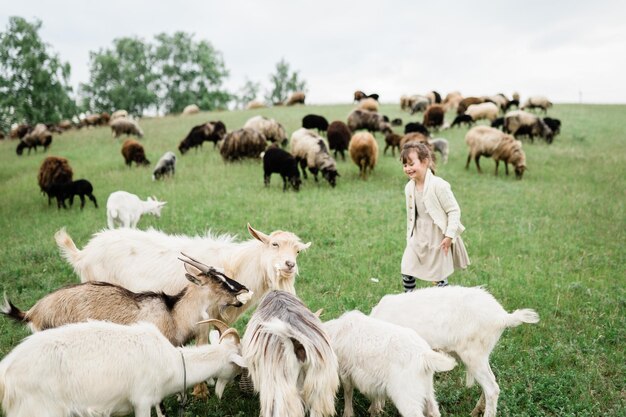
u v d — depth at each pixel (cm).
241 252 536
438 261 541
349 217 1108
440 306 457
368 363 415
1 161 2236
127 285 548
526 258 862
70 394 368
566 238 980
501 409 457
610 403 469
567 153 1991
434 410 402
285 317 399
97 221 1133
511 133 2273
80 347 375
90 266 562
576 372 508
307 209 1175
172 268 542
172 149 2175
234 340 446
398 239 959
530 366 528
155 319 469
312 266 827
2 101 4800
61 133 3209
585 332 595
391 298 495
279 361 385
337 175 1474
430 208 535
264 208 1187
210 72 7112
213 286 476
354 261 852
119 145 2370
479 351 441
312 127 2286
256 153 1841
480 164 1844
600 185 1491
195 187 1429
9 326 611
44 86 5019
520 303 671
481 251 901
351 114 2284
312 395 392
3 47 4944
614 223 1092
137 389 393
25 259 864
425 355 391
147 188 1450
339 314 647
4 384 354
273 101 8556
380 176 1596
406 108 3478
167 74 7050
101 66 6681
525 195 1360
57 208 1316
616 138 2353
